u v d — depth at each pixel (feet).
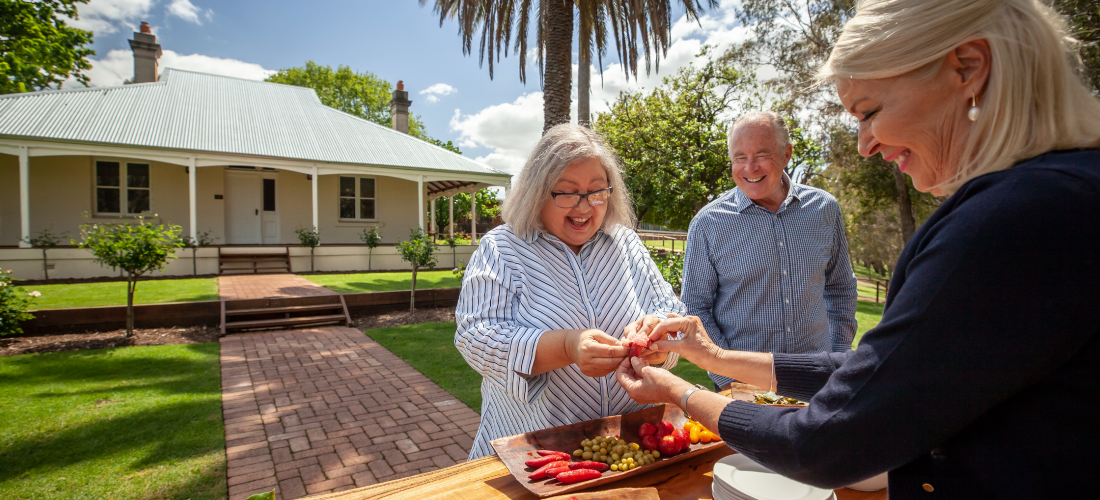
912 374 2.16
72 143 35.47
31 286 31.04
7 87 53.88
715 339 8.31
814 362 4.25
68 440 11.42
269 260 42.06
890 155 2.91
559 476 3.90
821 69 2.84
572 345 4.33
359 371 17.75
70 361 17.79
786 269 7.85
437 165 49.83
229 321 24.49
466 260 50.70
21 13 55.26
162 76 49.93
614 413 5.34
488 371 4.74
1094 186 1.95
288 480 10.09
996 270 1.98
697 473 4.32
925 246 2.38
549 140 5.19
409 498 3.84
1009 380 2.01
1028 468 2.08
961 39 2.25
